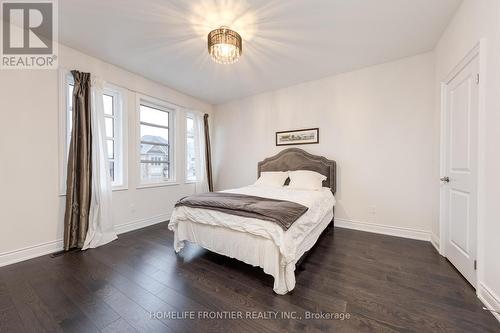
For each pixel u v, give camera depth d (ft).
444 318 4.65
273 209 6.28
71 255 8.00
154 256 7.95
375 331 4.32
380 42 8.44
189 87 13.20
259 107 14.33
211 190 15.61
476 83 5.60
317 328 4.43
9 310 4.99
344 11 6.70
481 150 5.28
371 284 5.98
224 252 6.96
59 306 5.13
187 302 5.29
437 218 8.41
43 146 8.06
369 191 10.62
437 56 8.49
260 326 4.50
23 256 7.56
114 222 10.28
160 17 7.02
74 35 8.02
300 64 10.24
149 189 12.09
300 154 12.38
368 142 10.61
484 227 5.20
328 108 11.71
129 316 4.81
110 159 10.64
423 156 9.34
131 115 11.16
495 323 4.50
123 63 10.16
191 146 15.14
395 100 9.92
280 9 6.61
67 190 8.39
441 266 6.95
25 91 7.64
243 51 9.05
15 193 7.43
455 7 6.52
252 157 14.74
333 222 11.48
